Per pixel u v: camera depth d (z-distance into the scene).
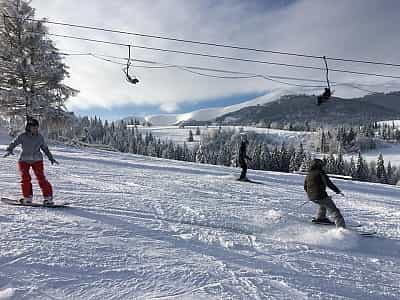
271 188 13.26
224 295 4.01
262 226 7.34
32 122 7.15
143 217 6.98
